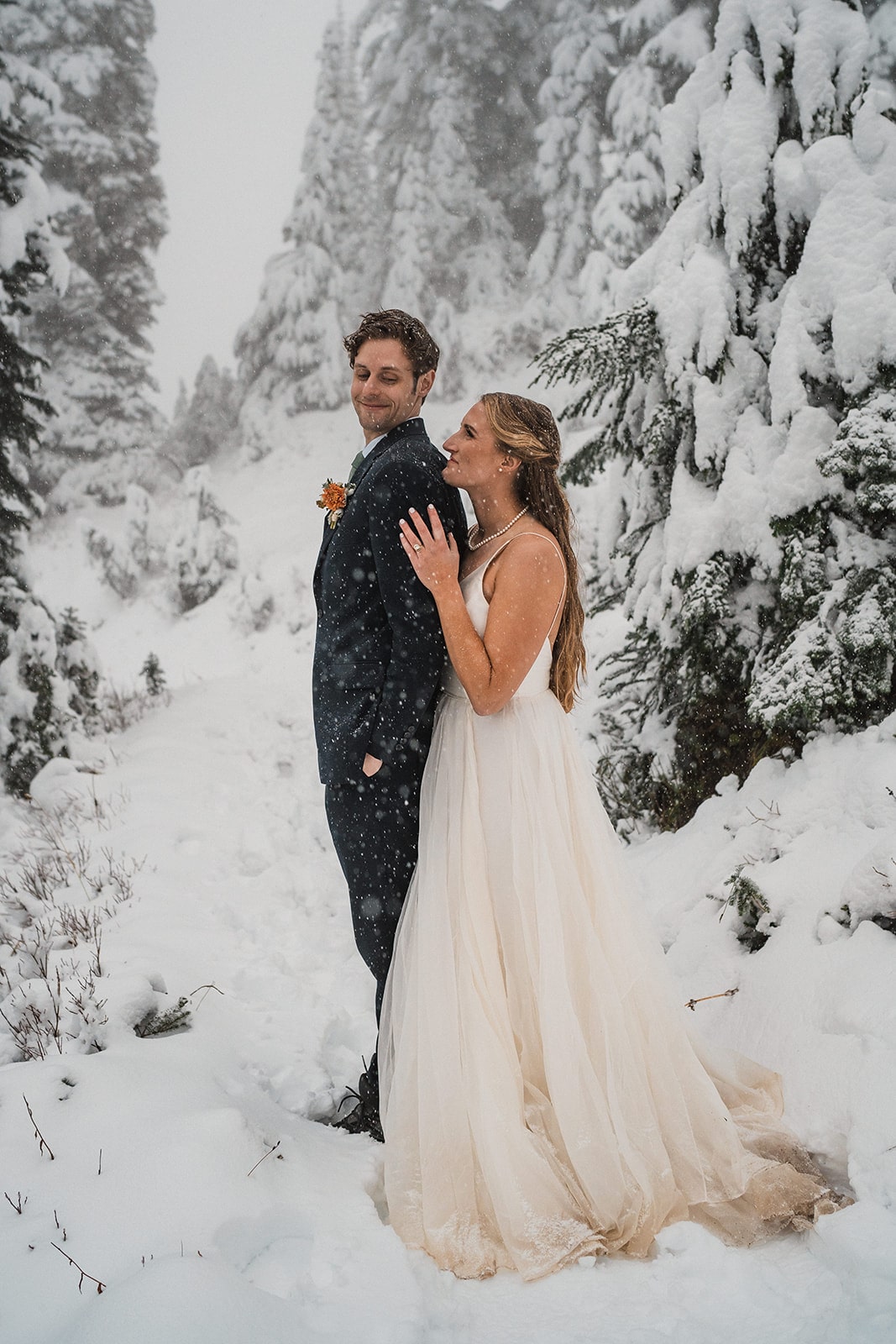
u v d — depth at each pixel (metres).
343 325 26.47
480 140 27.14
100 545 19.48
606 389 4.97
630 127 21.12
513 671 2.45
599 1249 2.18
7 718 7.74
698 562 4.29
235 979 3.92
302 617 15.96
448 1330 1.97
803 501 4.00
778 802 3.79
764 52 4.42
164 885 5.07
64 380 25.44
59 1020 3.11
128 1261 1.98
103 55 27.91
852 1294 1.89
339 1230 2.21
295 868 5.46
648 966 2.52
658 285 4.64
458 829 2.52
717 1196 2.32
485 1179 2.24
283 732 8.79
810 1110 2.54
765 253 4.47
